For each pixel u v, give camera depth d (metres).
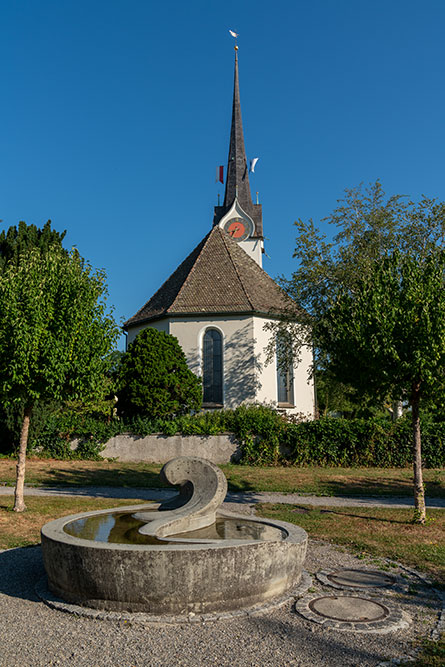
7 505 13.78
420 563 8.79
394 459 21.56
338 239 24.23
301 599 7.00
